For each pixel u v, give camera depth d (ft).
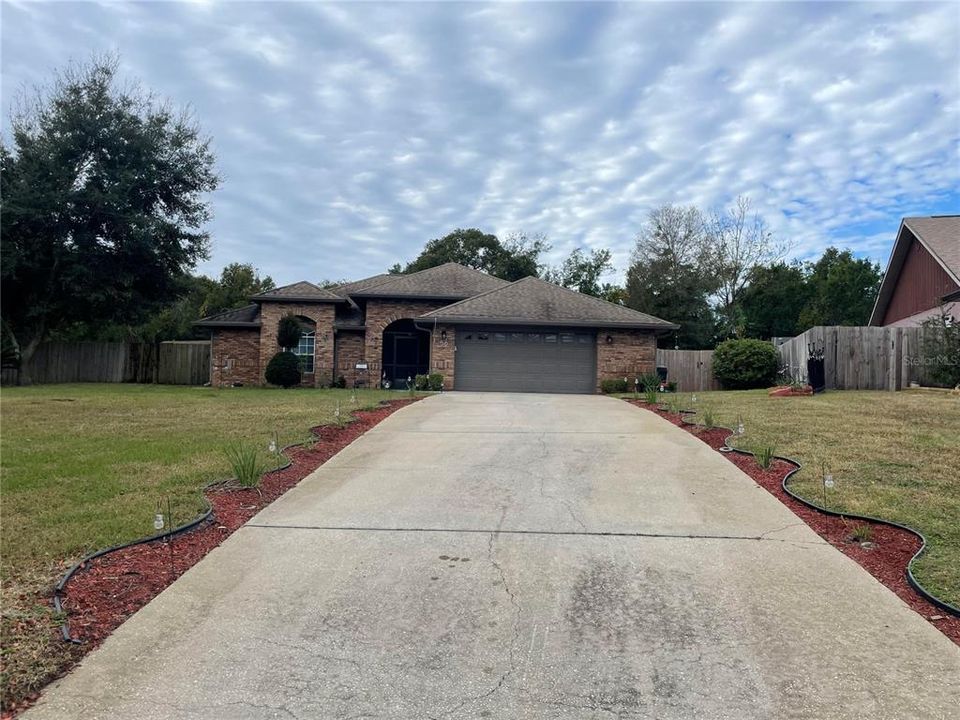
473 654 11.71
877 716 9.81
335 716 9.87
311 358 78.43
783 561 15.88
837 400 44.75
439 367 66.59
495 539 17.56
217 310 135.54
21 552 16.03
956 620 12.78
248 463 22.53
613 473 24.77
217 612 13.28
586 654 11.69
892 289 83.20
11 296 80.79
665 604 13.67
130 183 78.18
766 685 10.67
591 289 164.14
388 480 23.88
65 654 11.44
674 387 66.74
